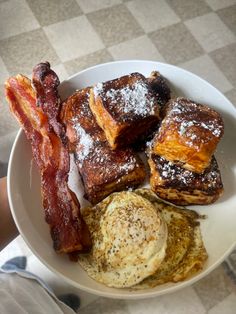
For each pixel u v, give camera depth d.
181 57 0.49
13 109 0.33
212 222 0.30
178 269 0.27
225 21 0.53
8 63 0.48
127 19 0.52
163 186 0.29
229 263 0.36
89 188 0.30
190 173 0.29
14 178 0.29
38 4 0.53
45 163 0.30
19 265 0.35
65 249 0.27
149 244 0.27
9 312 0.26
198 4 0.54
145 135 0.32
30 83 0.33
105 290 0.26
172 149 0.28
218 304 0.35
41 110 0.32
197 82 0.33
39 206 0.30
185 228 0.29
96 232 0.28
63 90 0.34
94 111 0.31
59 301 0.32
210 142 0.28
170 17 0.53
